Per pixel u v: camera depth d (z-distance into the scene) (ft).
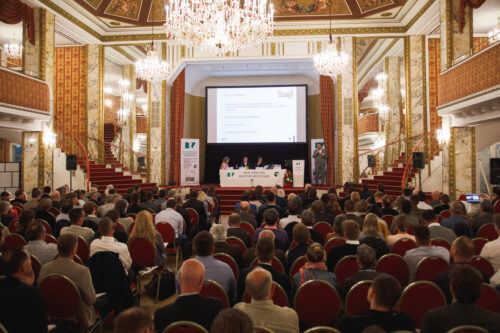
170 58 47.24
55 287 9.70
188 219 20.72
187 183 47.32
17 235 14.65
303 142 57.31
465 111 31.04
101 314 11.48
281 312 7.36
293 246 14.80
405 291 9.06
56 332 9.34
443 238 14.19
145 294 16.25
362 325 6.67
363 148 78.59
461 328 6.13
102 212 18.71
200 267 7.77
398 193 39.17
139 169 62.03
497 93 25.03
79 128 46.42
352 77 45.37
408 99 43.96
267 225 16.06
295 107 57.67
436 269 11.16
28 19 35.81
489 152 45.27
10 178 37.81
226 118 58.49
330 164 50.62
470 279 6.66
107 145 53.83
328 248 14.30
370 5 41.06
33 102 34.32
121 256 12.60
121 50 53.47
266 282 7.37
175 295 16.03
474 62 27.84
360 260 9.86
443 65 33.47
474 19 36.60
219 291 9.48
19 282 8.19
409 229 17.51
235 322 4.94
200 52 46.98
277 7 43.57
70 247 10.17
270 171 45.14
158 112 47.83
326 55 33.78
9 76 31.45
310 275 10.24
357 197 22.39
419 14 39.70
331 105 51.24
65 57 46.88
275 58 46.16
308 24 45.06
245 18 26.96
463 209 16.97
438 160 37.37
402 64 55.98
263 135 58.03
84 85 46.52
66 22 40.47
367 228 13.04
